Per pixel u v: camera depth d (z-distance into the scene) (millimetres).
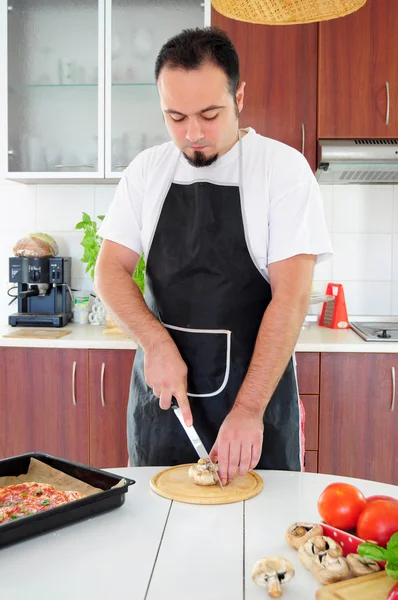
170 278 1481
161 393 1279
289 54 2586
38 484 1117
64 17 2729
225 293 1453
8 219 3070
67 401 2518
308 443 2447
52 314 2863
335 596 751
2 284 3090
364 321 2945
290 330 1288
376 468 2445
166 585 830
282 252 1357
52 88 2744
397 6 2537
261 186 1413
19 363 2525
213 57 1205
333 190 2953
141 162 1527
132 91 2715
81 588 822
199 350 1471
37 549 930
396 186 2936
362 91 2566
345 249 2969
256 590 817
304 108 2596
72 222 3053
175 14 2688
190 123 1245
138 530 991
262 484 1165
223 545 940
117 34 2707
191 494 1109
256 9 1390
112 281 1453
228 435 1153
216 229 1441
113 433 2516
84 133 2746
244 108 2609
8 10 2725
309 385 2430
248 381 1235
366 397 2426
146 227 1498
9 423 2547
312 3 1354
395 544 769
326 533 927
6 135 2748
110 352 2488
